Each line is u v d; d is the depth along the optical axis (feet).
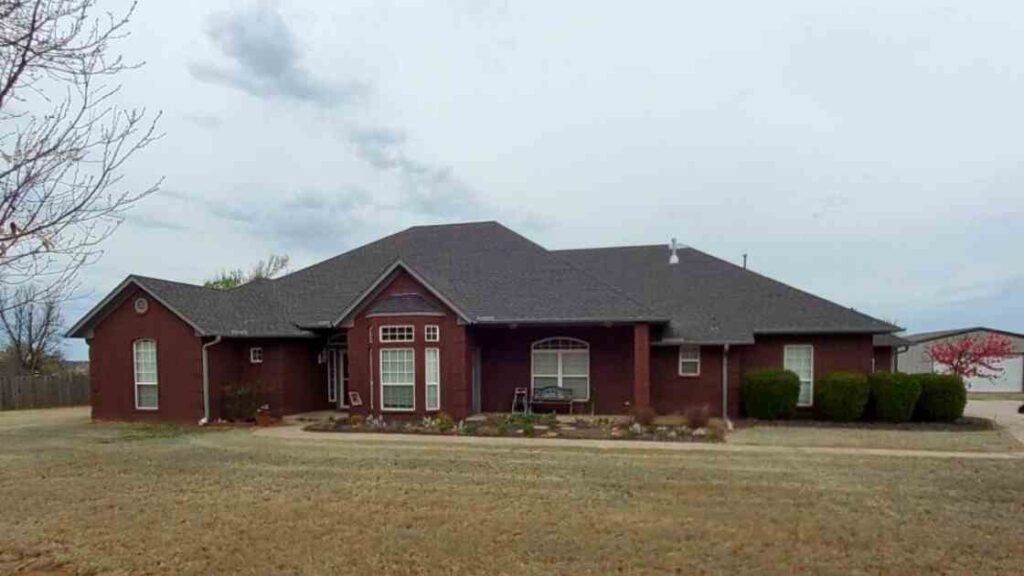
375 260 82.48
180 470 39.22
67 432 59.57
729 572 21.50
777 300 71.10
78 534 26.25
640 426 56.29
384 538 25.25
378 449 46.65
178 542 25.08
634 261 82.28
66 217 15.16
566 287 69.05
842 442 49.96
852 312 67.67
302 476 37.09
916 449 46.52
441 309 64.08
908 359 130.93
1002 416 70.33
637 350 63.10
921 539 24.82
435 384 63.93
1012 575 21.15
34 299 16.84
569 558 22.90
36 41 14.21
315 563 22.63
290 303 77.10
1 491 33.94
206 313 68.95
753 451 45.42
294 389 71.41
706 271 78.13
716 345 65.36
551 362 69.87
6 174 14.02
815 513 28.50
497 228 84.07
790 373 64.23
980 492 32.55
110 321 69.56
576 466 39.60
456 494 32.35
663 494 32.17
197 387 65.92
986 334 122.21
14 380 95.66
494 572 21.62
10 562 23.17
